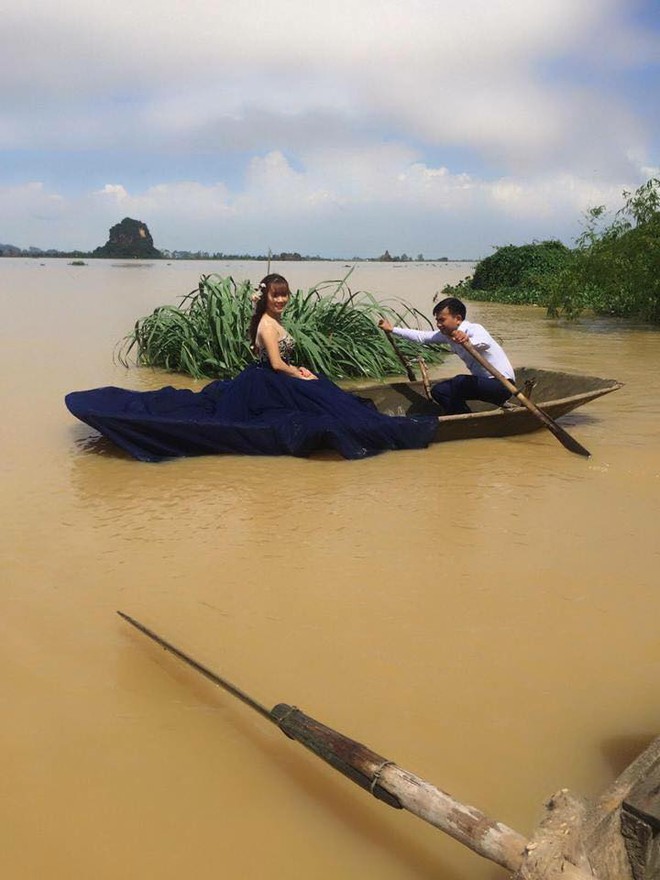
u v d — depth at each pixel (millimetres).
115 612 3404
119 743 2578
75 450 5934
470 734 2594
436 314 6586
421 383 7055
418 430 5875
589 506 4625
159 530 4309
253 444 5773
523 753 2502
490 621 3289
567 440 5711
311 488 5027
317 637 3184
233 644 3143
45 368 9641
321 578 3703
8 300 21047
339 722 2654
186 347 9258
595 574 3705
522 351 10969
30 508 4664
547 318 16031
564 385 6914
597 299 16031
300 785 2400
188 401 6180
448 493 4895
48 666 3002
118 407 6027
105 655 3076
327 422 5672
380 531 4270
